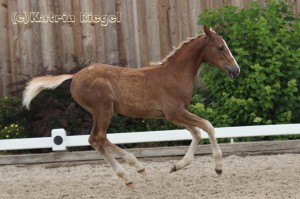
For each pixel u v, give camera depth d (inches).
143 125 550.3
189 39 374.6
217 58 371.6
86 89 364.5
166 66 367.9
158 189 367.2
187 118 362.9
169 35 601.9
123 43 598.9
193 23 602.2
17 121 543.2
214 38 371.2
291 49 530.0
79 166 467.5
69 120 521.0
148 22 599.8
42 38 589.6
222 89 534.6
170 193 353.4
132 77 362.9
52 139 478.0
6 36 588.4
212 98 561.0
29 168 468.4
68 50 591.5
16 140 481.7
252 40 527.8
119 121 541.6
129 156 367.2
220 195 339.3
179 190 361.1
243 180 379.6
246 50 526.9
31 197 361.1
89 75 365.7
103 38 596.1
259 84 506.3
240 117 517.3
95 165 467.5
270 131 480.4
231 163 446.3
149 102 361.1
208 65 543.5
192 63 371.9
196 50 372.5
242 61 516.1
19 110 535.8
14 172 456.4
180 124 366.0
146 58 598.9
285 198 322.0
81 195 360.5
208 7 603.5
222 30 541.6
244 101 505.4
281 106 518.0
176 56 370.6
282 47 518.3
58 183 403.9
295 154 467.2
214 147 360.5
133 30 598.9
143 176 409.1
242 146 472.4
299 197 323.0
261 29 520.4
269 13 544.7
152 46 600.1
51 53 589.6
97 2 596.1
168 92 361.7
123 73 365.1
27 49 589.0
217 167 360.2
